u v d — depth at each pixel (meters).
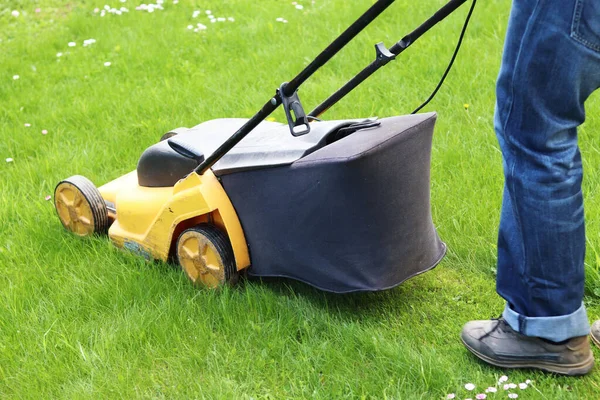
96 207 3.66
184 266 3.29
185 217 3.20
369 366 2.72
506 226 2.55
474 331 2.69
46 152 4.73
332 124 3.00
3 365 2.86
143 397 2.65
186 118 5.06
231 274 3.15
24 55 6.43
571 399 2.47
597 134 4.26
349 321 2.98
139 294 3.19
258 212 3.03
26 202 4.09
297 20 6.61
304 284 3.24
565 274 2.46
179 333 2.95
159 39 6.42
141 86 5.68
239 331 2.93
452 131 4.46
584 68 2.25
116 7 7.38
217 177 3.12
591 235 3.31
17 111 5.33
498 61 5.32
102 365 2.79
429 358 2.66
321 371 2.73
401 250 2.89
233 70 5.75
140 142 4.82
